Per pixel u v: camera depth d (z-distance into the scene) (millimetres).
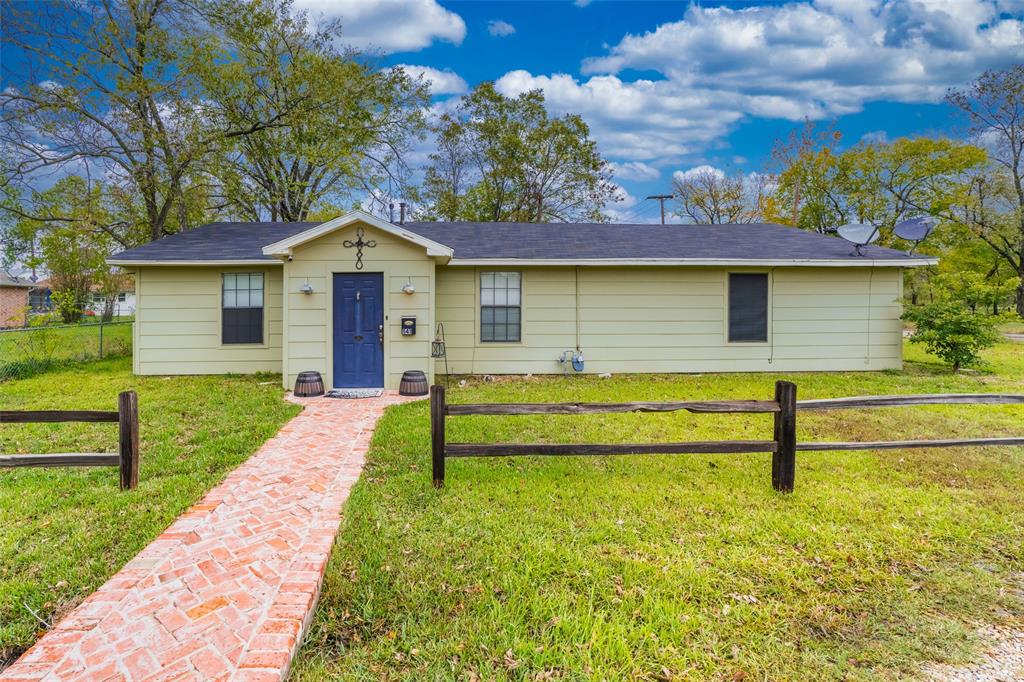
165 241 10070
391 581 2619
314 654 2098
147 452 4617
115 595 2371
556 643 2141
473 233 11250
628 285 9797
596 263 9242
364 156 18328
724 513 3479
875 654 2137
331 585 2564
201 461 4387
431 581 2621
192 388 7859
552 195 26172
